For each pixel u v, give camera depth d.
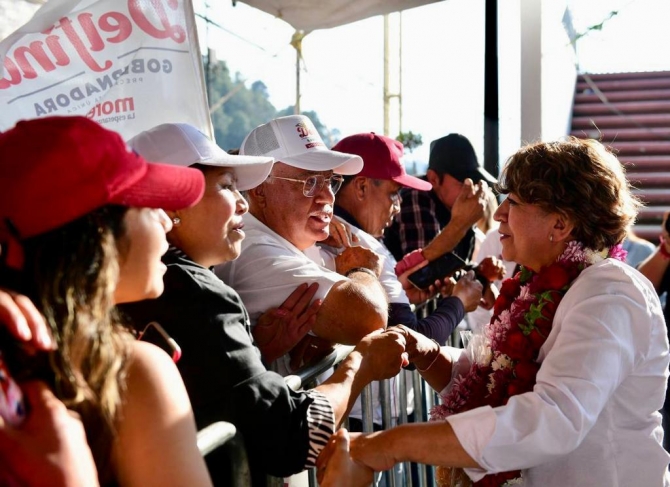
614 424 1.78
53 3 2.21
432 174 4.11
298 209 2.36
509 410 1.64
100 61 2.24
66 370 1.05
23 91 2.18
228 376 1.66
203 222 1.85
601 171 1.88
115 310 1.18
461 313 3.01
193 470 1.15
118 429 1.12
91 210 1.10
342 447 1.66
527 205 1.91
